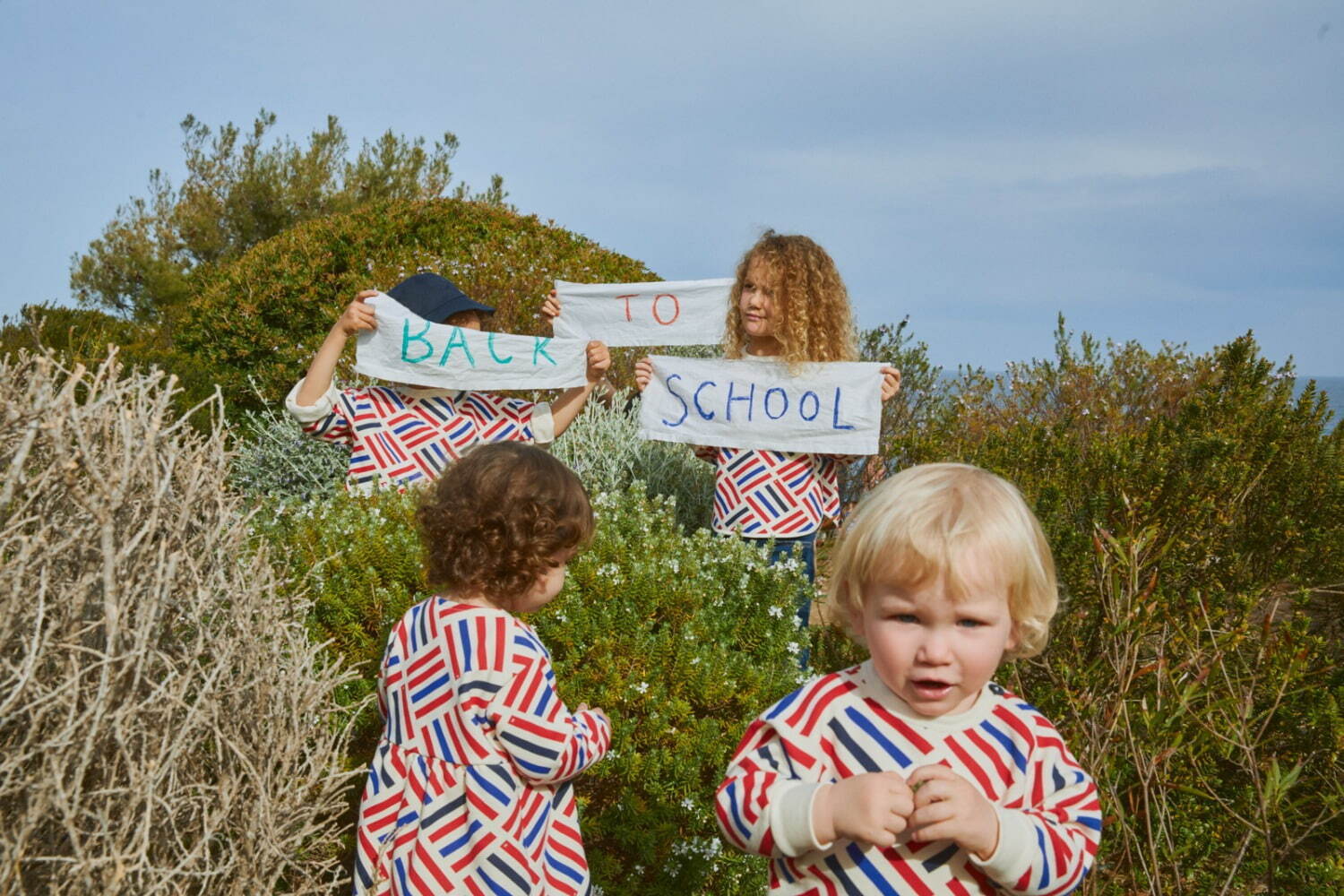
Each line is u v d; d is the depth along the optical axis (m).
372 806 2.06
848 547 1.55
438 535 2.08
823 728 1.60
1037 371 7.05
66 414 1.73
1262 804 2.64
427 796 1.99
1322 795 2.97
